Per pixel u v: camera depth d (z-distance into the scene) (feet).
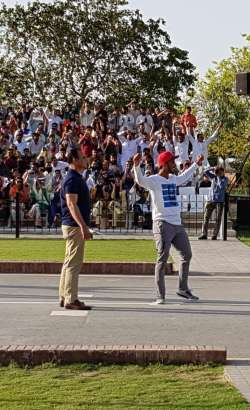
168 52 175.94
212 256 63.72
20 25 169.17
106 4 170.81
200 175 86.84
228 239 77.05
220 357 27.35
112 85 169.99
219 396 22.97
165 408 21.62
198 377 25.40
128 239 73.92
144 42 172.76
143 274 55.36
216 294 46.03
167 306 41.42
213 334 34.42
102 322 36.73
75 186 38.17
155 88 172.96
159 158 40.88
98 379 25.02
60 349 27.17
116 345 29.14
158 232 41.29
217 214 75.87
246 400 22.53
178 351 27.22
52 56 170.19
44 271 55.31
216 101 164.25
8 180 86.99
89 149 87.30
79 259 39.93
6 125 99.09
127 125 100.94
